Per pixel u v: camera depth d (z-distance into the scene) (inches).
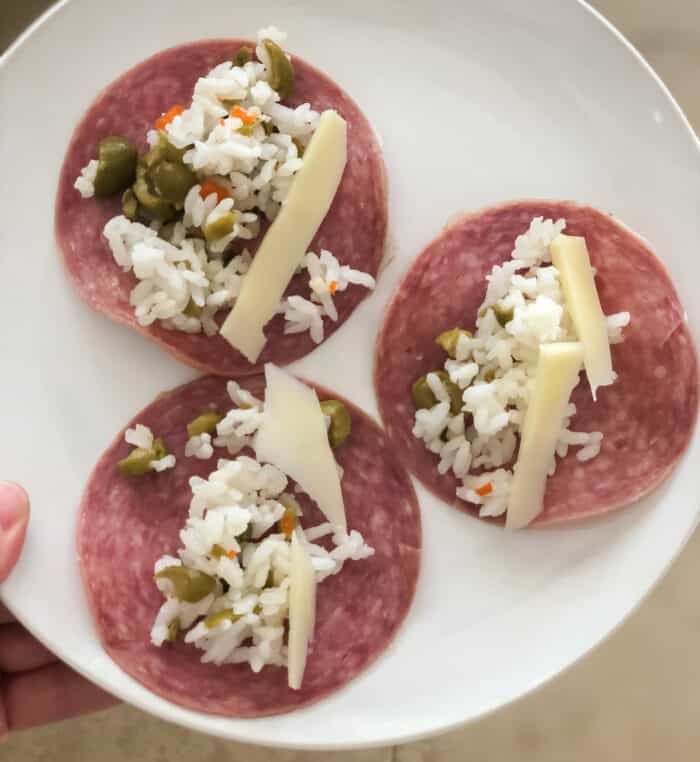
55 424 10.6
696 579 14.3
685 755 14.5
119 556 10.5
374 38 10.9
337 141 10.4
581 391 11.0
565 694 14.5
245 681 10.5
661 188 10.9
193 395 10.7
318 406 10.6
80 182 10.3
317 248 10.7
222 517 10.2
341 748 10.4
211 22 10.7
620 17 13.6
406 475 11.0
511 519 10.7
